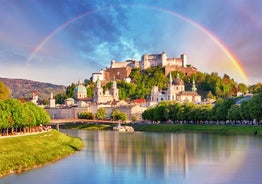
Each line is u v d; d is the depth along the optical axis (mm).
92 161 153000
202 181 115688
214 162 145875
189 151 178875
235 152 170500
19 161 139500
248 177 119188
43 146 176625
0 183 113188
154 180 118000
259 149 178875
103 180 118438
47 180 117562
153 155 168375
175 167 137625
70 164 146125
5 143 157500
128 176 124000
